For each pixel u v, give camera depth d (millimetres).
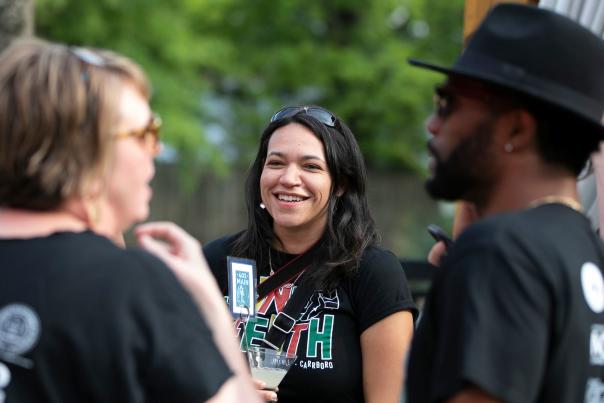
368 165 20906
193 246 2465
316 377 3797
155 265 2293
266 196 4031
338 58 19672
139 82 2422
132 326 2197
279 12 20266
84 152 2283
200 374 2223
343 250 3941
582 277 2289
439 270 2324
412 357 2367
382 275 3898
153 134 2432
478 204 2482
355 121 20312
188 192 18500
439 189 2482
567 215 2371
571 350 2234
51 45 2375
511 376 2148
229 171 19344
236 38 20516
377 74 19797
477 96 2410
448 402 2193
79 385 2168
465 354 2156
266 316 3918
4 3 7422
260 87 20594
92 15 16844
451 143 2441
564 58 2373
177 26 17688
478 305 2191
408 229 20359
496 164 2414
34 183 2260
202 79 19438
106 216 2396
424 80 19656
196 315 2291
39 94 2268
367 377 3816
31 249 2244
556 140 2385
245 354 3719
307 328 3854
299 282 3951
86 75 2311
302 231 4000
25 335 2166
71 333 2168
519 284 2203
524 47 2383
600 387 2312
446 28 20969
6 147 2266
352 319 3879
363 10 20438
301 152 3982
